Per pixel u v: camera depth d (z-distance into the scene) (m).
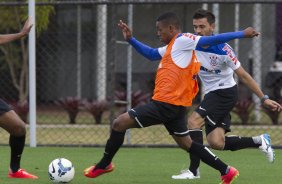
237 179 24.72
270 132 44.06
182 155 32.03
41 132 44.41
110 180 24.28
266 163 29.31
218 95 23.92
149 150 34.03
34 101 34.88
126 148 34.84
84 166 28.27
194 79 21.47
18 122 23.11
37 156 31.44
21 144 23.66
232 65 22.80
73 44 66.88
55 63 66.12
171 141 38.59
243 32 20.23
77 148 34.94
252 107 49.97
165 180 24.47
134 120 21.31
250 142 25.06
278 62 60.66
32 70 34.50
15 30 58.69
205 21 23.67
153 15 63.62
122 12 64.38
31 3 33.75
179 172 26.53
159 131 43.53
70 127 47.31
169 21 21.22
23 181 23.55
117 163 29.14
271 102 22.16
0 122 22.94
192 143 21.80
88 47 66.88
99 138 41.03
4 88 64.12
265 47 63.22
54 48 64.94
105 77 57.41
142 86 64.25
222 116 23.98
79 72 64.12
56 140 39.91
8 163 28.72
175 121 21.55
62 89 66.81
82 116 57.28
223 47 23.23
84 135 42.59
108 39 57.16
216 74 23.84
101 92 57.69
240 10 63.22
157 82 21.44
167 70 21.19
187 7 62.31
